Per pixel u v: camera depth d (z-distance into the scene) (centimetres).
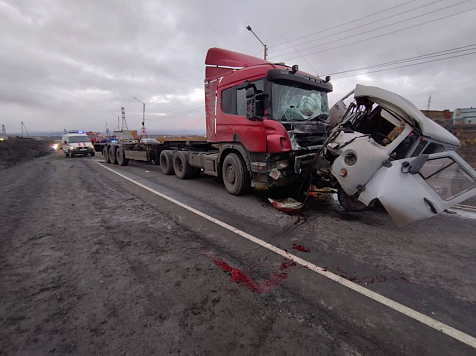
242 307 203
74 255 289
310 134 491
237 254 295
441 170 346
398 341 171
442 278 248
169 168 891
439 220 416
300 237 346
